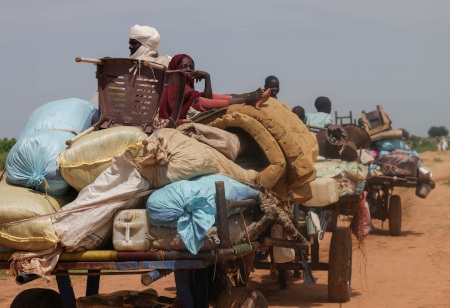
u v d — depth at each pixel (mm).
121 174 6152
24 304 6914
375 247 16703
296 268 10445
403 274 13141
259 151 7965
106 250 6059
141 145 6184
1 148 43938
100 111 6766
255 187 7289
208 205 5957
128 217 5957
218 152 6973
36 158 6324
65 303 6645
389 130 18500
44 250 5980
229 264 7629
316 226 9836
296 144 7578
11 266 5949
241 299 6730
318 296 11195
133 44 8539
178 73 6973
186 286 6273
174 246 5969
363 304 10523
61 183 6367
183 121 7066
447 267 13844
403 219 22297
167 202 5887
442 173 42688
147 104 6762
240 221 6715
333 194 9992
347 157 11961
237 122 7500
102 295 6578
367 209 14602
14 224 5969
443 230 19594
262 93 7516
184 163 6164
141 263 5949
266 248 8547
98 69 6754
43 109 7059
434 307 10312
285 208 7855
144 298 6332
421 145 85250
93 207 6039
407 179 18297
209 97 8531
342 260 10547
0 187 6426
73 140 6336
